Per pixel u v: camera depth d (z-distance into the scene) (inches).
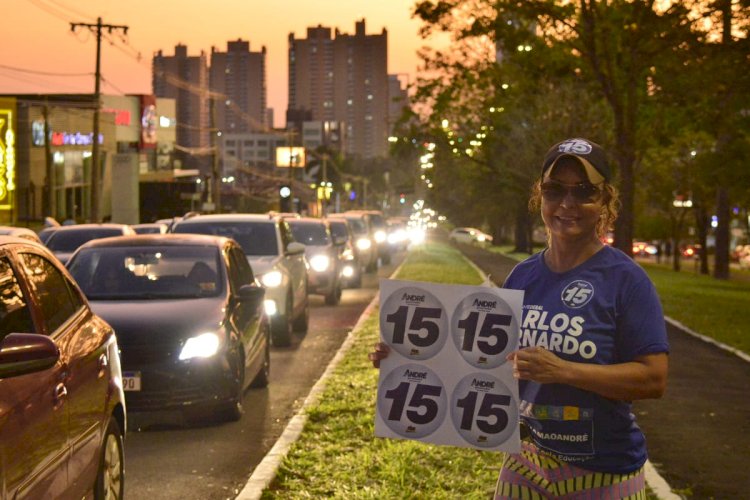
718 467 331.6
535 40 1071.6
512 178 1540.4
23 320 205.9
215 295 413.7
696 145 1860.2
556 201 145.9
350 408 397.1
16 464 175.9
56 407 202.2
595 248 147.7
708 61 893.2
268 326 487.2
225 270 429.7
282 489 289.1
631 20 924.0
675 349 647.1
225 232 658.8
